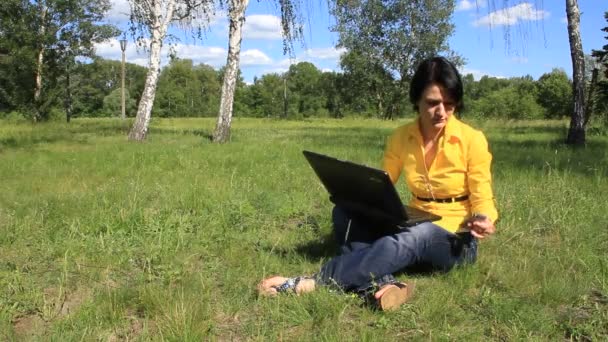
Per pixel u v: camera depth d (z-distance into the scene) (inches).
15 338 116.6
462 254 144.7
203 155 418.9
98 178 316.8
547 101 2219.5
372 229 145.1
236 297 133.8
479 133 139.8
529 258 160.7
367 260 129.6
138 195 244.4
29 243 180.9
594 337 113.0
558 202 221.6
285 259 161.3
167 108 3348.9
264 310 127.4
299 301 127.5
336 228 149.4
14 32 1242.0
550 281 139.7
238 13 594.9
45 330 120.4
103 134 740.7
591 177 284.0
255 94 3329.2
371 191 132.9
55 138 639.8
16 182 300.0
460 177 140.1
